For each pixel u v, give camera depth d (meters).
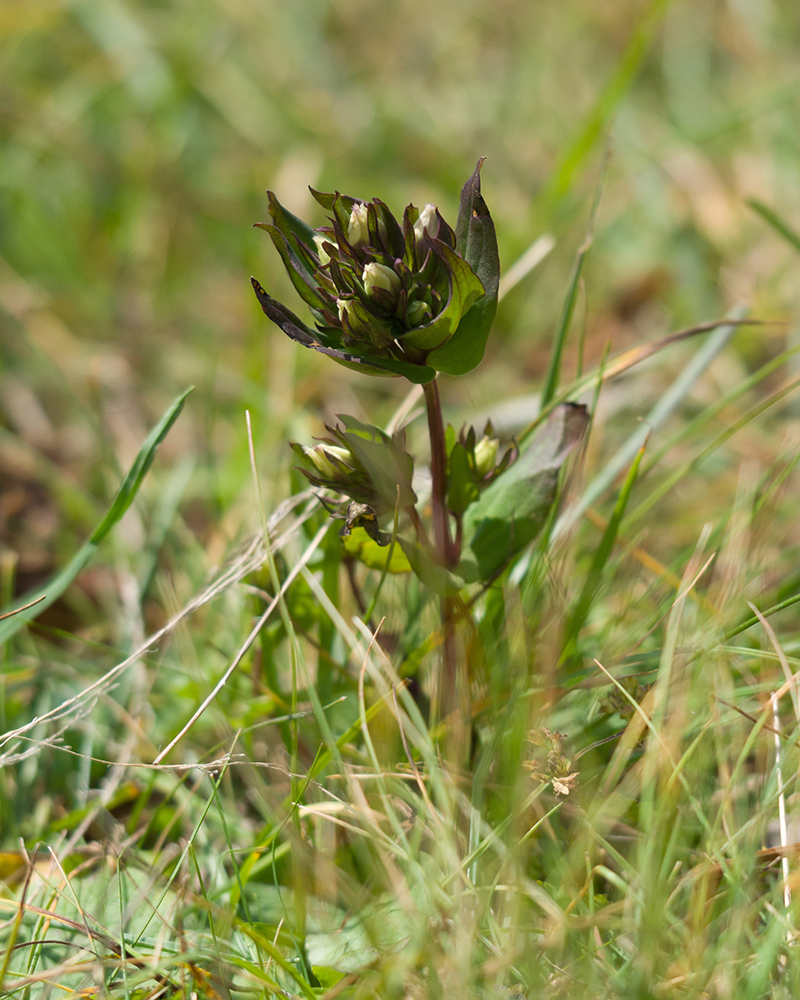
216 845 0.73
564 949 0.70
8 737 0.72
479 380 0.90
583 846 0.70
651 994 0.69
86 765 0.75
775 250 0.92
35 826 0.74
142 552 0.80
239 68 1.31
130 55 1.27
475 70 1.38
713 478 0.82
